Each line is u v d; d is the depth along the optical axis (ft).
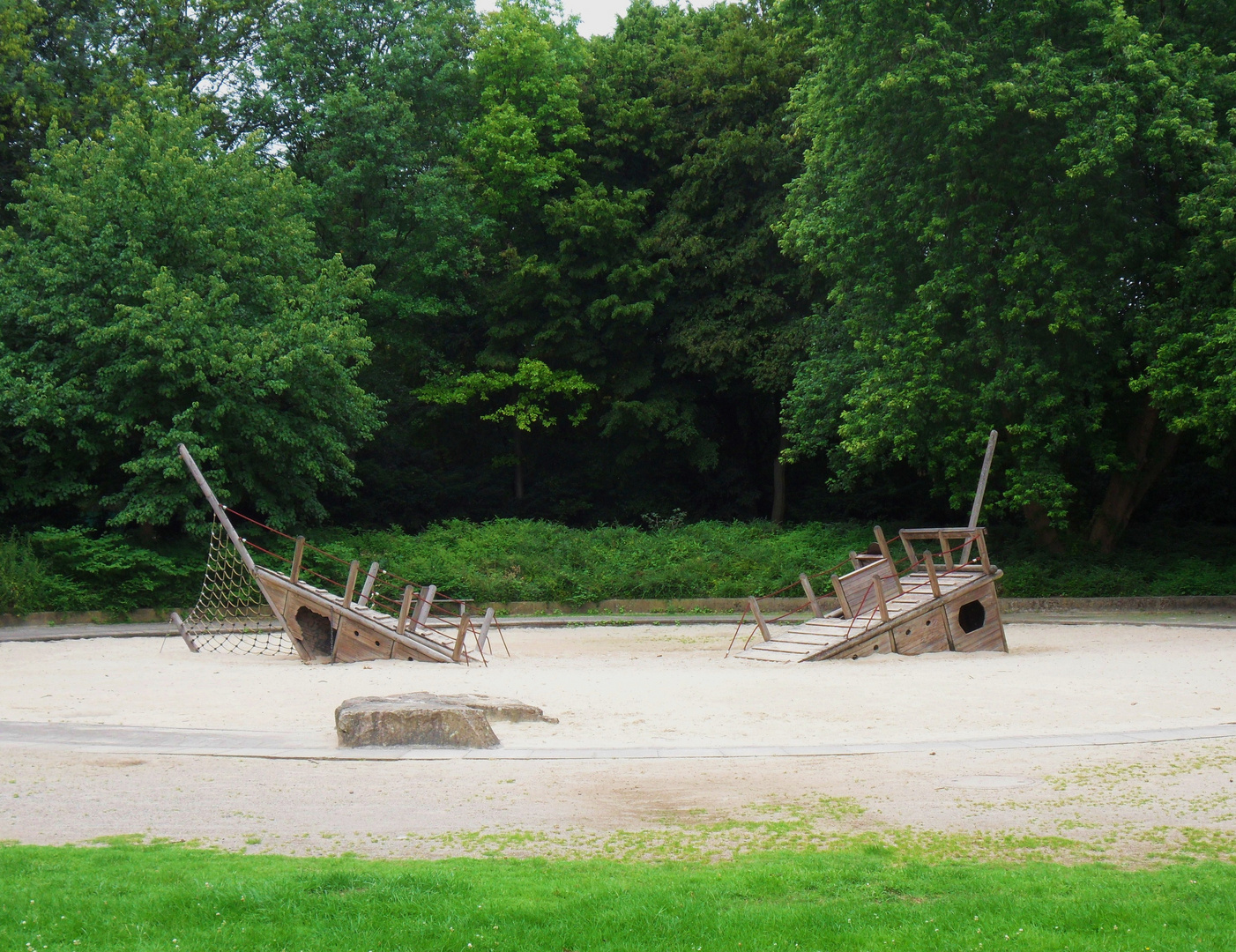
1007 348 95.09
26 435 93.20
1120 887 20.22
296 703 46.47
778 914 18.58
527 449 152.15
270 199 108.78
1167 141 88.48
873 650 65.98
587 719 41.73
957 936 17.42
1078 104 87.20
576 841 24.50
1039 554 109.19
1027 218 94.94
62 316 95.25
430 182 127.95
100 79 119.34
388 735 35.37
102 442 98.48
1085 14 90.94
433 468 153.38
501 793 29.14
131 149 101.81
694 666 62.64
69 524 105.19
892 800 28.09
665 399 137.18
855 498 144.56
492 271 143.84
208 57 141.18
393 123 128.57
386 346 138.31
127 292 94.48
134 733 37.68
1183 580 101.65
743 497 146.51
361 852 23.57
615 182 142.41
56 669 60.29
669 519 128.26
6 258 106.73
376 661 66.13
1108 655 64.75
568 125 137.90
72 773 31.42
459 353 146.72
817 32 98.89
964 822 25.93
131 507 94.48
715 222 131.13
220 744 35.81
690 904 19.04
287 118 135.85
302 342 100.01
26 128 115.85
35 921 17.90
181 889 19.63
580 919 18.24
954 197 93.04
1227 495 132.46
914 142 96.27
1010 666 59.82
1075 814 26.50
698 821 26.25
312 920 18.10
